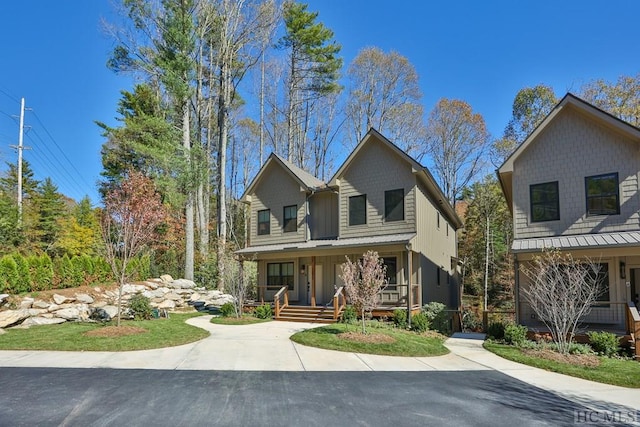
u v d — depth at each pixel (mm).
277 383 7387
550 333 12047
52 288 15945
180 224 28156
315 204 21031
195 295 21969
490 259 30344
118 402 6137
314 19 33906
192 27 24516
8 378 7477
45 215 25828
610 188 13062
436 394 6918
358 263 12648
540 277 10898
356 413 5855
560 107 13859
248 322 16375
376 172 18516
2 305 13281
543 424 5586
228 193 42031
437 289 20547
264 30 29328
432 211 20281
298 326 15328
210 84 29891
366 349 10664
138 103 30406
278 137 39188
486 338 13203
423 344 11617
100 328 12148
